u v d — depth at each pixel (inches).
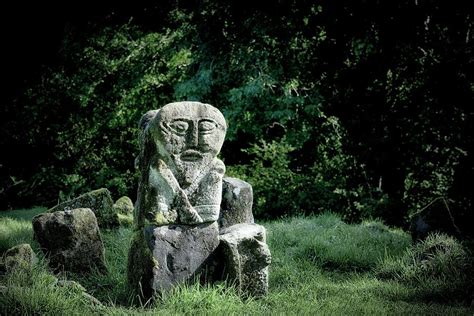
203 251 246.7
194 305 225.1
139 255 243.8
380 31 522.3
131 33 744.3
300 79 613.3
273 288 275.9
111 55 740.7
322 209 590.9
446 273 284.0
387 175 580.4
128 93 723.4
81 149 737.6
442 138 539.8
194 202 248.2
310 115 623.2
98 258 300.5
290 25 559.2
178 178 247.8
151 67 705.6
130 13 732.7
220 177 252.8
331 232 389.4
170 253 239.9
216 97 672.4
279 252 339.6
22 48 775.7
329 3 526.0
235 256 243.8
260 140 636.7
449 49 510.0
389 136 570.3
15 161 738.8
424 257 305.6
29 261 253.1
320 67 584.4
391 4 506.9
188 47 654.5
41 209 583.8
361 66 565.9
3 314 192.7
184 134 247.8
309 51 592.7
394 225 546.3
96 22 744.3
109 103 733.3
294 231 384.5
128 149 735.1
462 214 370.0
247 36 580.7
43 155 743.1
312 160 665.0
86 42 743.1
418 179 566.3
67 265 293.9
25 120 733.9
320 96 604.1
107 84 732.0
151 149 248.1
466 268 286.7
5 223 420.8
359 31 526.6
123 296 250.1
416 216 373.4
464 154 529.0
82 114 737.6
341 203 592.1
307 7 549.0
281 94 641.0
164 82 717.9
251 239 247.6
